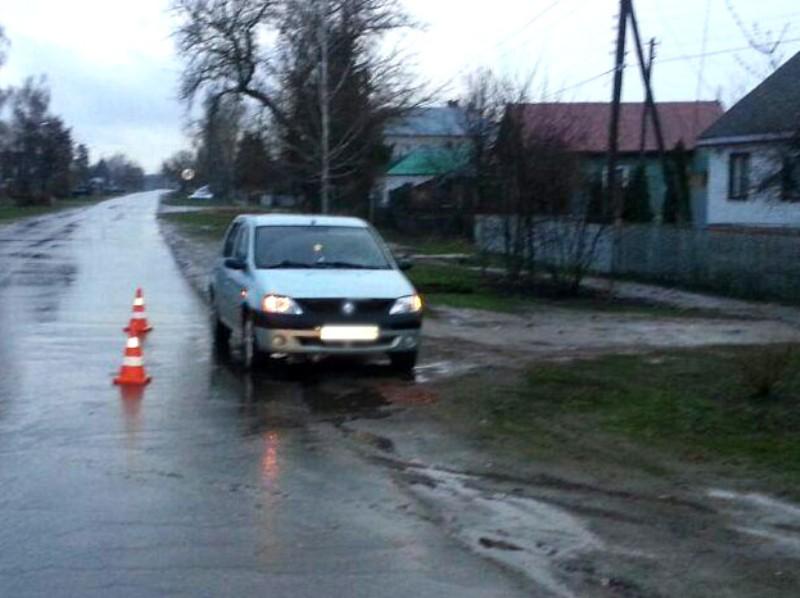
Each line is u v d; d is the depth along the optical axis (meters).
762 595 6.82
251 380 14.08
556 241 26.28
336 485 9.28
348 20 41.53
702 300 26.69
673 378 13.89
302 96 40.47
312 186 44.03
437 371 14.84
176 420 11.71
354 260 15.45
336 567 7.22
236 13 49.97
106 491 8.96
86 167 168.75
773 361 12.97
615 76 32.06
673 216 39.53
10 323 19.41
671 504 8.79
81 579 6.91
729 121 37.50
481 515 8.48
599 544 7.78
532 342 18.09
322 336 14.00
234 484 9.24
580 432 11.24
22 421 11.54
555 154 26.22
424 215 50.59
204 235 52.22
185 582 6.89
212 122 52.59
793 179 25.39
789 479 9.45
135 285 27.09
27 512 8.34
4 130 97.75
